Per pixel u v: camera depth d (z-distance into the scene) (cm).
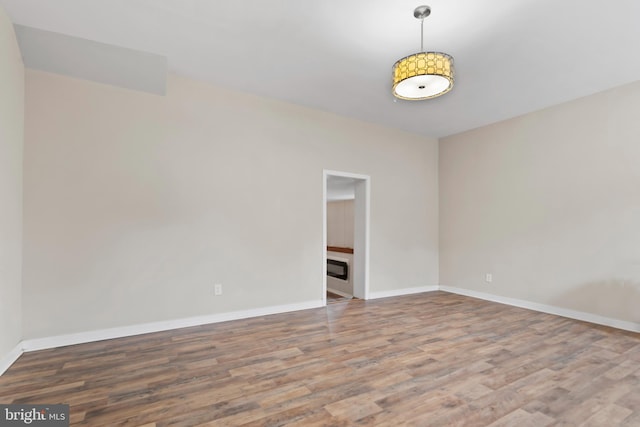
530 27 245
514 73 320
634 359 259
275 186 395
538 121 420
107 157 303
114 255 304
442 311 406
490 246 472
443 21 239
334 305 436
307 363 249
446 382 220
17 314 257
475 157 498
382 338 305
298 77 337
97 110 300
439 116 448
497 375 230
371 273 480
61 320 281
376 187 485
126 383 216
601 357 262
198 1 221
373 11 230
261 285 383
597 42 265
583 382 220
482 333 321
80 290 289
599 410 187
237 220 368
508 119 454
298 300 409
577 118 381
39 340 272
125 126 312
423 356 263
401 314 390
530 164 426
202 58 299
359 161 466
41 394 201
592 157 367
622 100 345
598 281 359
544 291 407
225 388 210
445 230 543
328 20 241
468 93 369
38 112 276
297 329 331
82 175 292
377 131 485
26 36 253
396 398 199
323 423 174
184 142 340
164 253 327
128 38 266
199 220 346
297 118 412
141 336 307
